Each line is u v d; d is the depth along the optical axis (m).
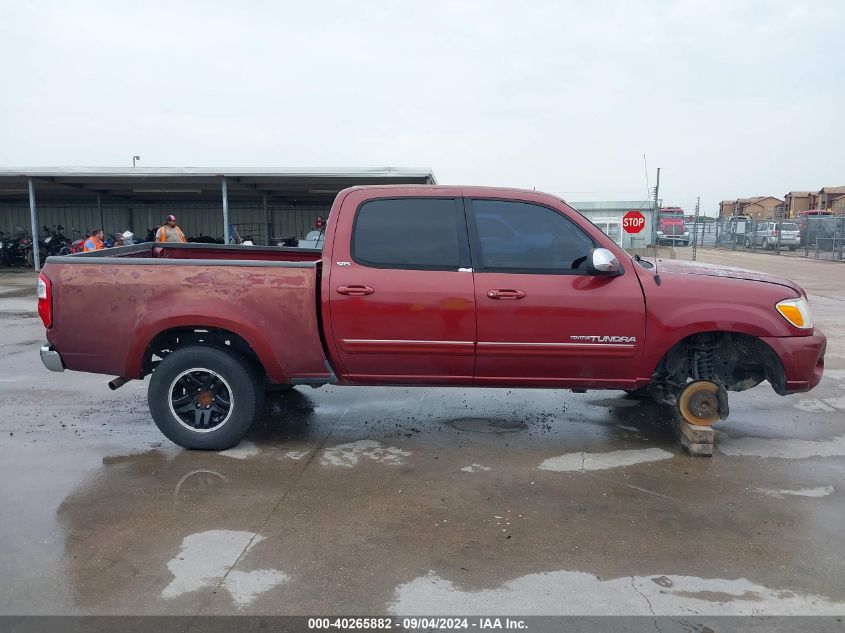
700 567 3.40
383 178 20.17
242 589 3.16
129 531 3.73
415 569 3.36
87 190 23.78
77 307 4.81
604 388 4.97
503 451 5.12
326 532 3.75
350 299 4.73
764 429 5.73
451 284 4.73
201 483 4.43
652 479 4.58
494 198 4.85
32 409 6.18
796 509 4.10
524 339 4.75
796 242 35.91
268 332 4.77
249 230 28.75
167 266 4.76
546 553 3.53
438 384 4.97
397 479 4.55
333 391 6.93
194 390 5.02
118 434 5.45
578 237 4.81
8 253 23.70
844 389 7.15
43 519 3.87
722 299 4.76
